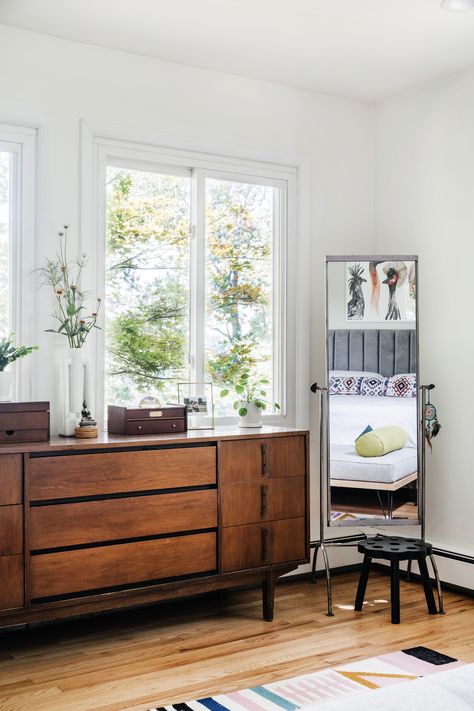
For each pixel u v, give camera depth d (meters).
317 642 3.19
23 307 3.42
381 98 4.44
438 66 3.94
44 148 3.44
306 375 4.26
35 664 2.95
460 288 4.02
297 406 4.23
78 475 3.01
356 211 4.48
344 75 4.05
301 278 4.25
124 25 3.38
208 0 3.16
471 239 3.97
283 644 3.17
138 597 3.14
